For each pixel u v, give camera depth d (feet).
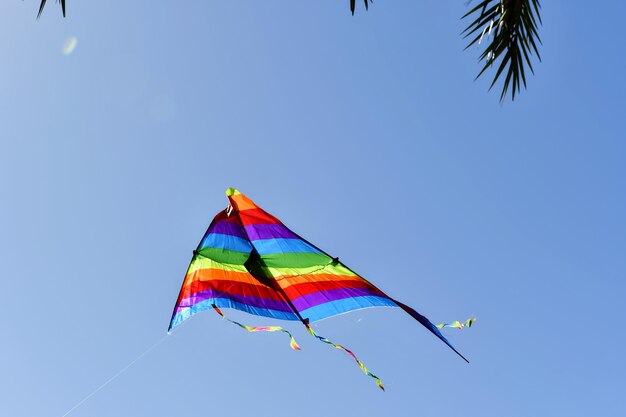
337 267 19.17
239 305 19.39
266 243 20.08
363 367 14.90
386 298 18.70
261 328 16.65
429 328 17.08
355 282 19.29
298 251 19.65
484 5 14.05
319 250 19.08
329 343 15.47
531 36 14.02
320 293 20.16
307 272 19.89
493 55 13.99
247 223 20.20
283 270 20.16
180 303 19.30
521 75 14.28
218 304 19.02
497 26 13.91
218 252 19.74
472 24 14.16
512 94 14.40
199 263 19.65
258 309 19.69
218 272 19.84
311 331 15.74
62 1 10.60
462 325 16.43
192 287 19.49
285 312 19.98
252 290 19.97
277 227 19.76
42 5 10.48
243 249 20.06
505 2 13.64
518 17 13.71
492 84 14.29
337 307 20.15
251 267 20.17
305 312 20.35
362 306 19.84
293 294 20.35
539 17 13.94
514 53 13.99
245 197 20.08
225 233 19.92
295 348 15.88
